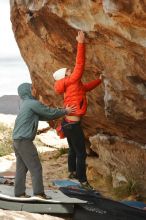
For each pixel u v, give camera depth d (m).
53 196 6.54
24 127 6.03
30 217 5.78
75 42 6.26
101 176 9.35
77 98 6.28
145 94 6.02
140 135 7.51
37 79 8.96
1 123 16.66
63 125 6.45
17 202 6.18
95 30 5.47
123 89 6.27
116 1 4.53
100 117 8.04
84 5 5.20
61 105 9.06
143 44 4.98
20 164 6.28
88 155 10.32
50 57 7.70
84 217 6.21
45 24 6.49
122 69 5.91
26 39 8.06
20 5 7.03
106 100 6.70
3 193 6.61
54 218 6.01
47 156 11.83
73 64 7.08
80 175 6.78
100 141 9.06
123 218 6.07
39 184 6.22
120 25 4.97
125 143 8.24
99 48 5.90
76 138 6.45
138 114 6.51
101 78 6.54
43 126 15.89
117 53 5.69
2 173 9.84
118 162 8.62
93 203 6.39
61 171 9.98
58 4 5.58
